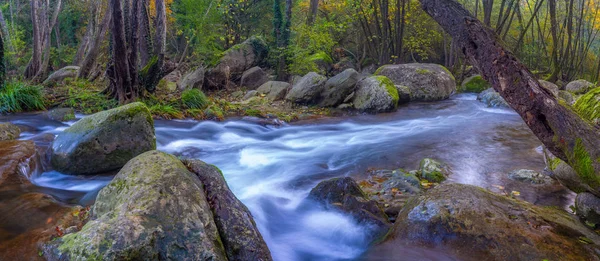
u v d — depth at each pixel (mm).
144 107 5609
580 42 21016
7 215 3523
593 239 3066
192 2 17547
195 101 10656
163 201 2658
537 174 5297
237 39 20734
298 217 4375
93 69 14812
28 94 9422
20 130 7121
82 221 3523
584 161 2896
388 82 11836
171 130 8492
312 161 6727
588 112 3754
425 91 13406
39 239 3082
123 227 2371
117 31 9242
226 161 6664
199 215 2686
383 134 8891
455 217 3246
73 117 8648
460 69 18328
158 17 10906
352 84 11680
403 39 18234
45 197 4066
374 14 17656
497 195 3611
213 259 2457
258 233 2926
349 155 7086
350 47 20703
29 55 27078
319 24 17016
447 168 5785
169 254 2404
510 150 6992
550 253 2855
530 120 3184
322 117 10898
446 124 9773
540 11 22391
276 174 5961
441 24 3693
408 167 6199
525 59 19344
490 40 3287
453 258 3027
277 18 16578
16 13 29391
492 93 12742
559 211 3674
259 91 13422
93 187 4742
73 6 27125
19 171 4539
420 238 3271
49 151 5348
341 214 4109
